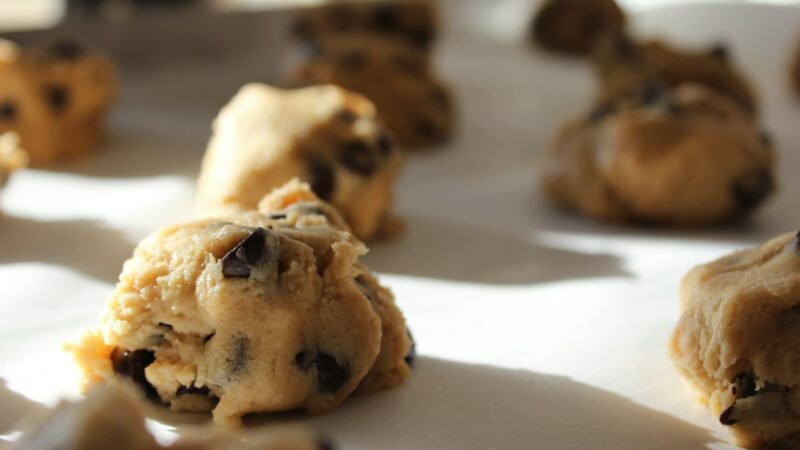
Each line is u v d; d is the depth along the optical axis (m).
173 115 0.46
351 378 0.26
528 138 0.44
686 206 0.36
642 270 0.33
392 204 0.36
